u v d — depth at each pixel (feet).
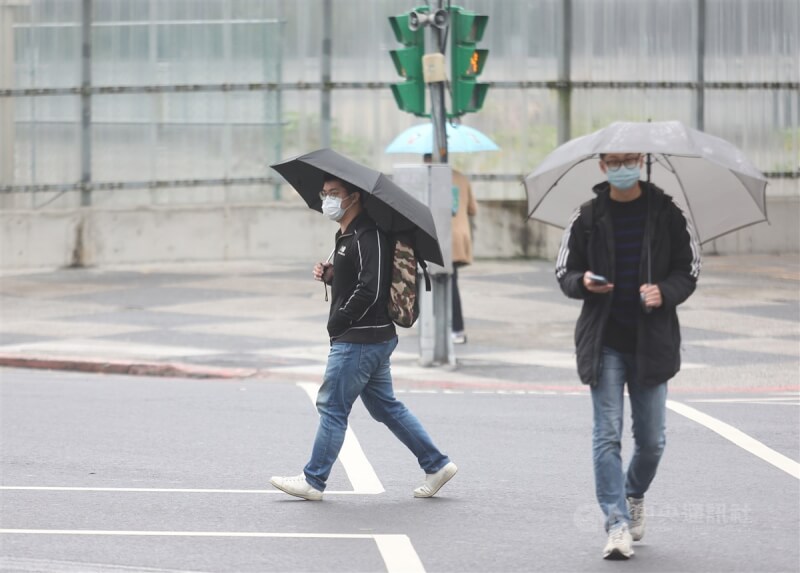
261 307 196.03
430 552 75.05
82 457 101.81
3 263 238.68
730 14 255.50
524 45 250.37
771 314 188.44
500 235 249.14
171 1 243.81
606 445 72.59
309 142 248.11
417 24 145.89
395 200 83.61
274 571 70.90
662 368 71.41
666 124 71.00
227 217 244.63
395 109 247.91
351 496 89.25
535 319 186.39
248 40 245.65
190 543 76.54
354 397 87.25
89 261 240.32
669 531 80.07
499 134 250.98
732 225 76.54
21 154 243.40
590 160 77.87
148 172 245.65
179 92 245.04
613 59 252.62
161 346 164.96
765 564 72.84
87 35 242.78
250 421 118.52
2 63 242.37
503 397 133.90
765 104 258.16
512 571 71.36
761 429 114.21
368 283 84.38
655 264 71.51
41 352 160.45
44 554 73.72
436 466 88.63
